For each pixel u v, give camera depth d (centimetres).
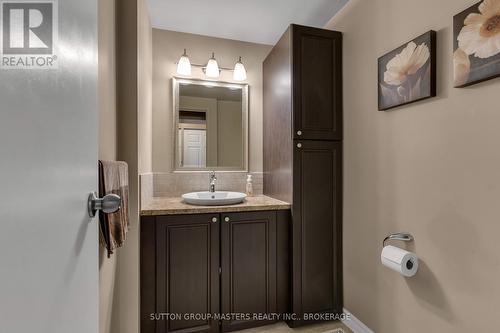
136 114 159
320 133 193
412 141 139
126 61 158
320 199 193
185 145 236
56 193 51
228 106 247
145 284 167
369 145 171
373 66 167
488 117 105
